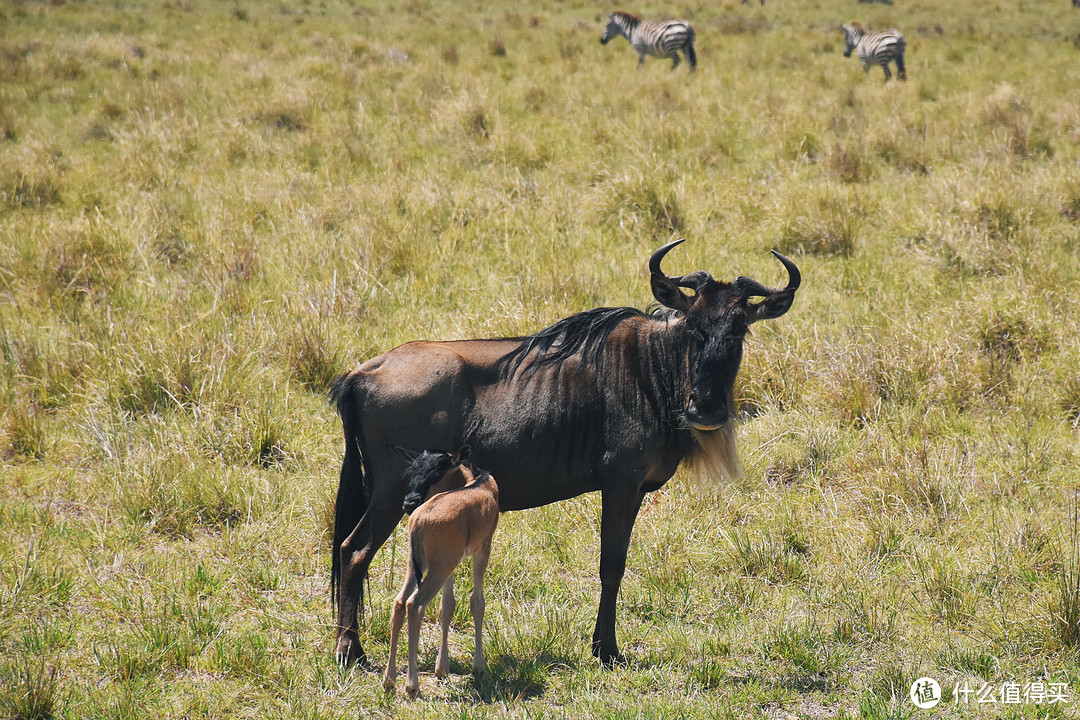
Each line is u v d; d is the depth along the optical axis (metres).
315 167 52.97
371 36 95.75
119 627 20.20
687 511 25.59
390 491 19.11
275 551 23.61
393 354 19.81
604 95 68.81
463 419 19.39
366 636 20.55
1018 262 38.03
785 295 19.28
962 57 91.69
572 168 50.91
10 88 67.12
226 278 37.56
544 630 20.88
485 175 50.56
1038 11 136.25
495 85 71.88
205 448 27.66
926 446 27.69
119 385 29.89
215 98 66.25
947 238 39.91
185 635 19.62
